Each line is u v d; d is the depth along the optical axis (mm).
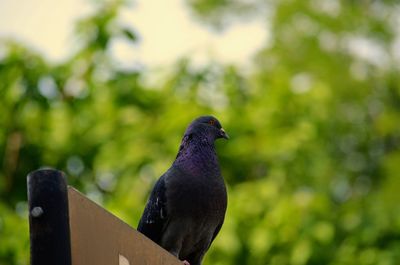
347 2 24656
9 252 12711
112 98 14391
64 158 14070
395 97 23312
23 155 14055
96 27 14617
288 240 13695
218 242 13070
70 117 14141
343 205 17750
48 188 5160
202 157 9047
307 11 23531
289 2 23766
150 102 14656
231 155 14492
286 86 16141
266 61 22734
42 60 14391
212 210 8898
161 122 13961
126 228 5703
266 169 14867
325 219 14242
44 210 5145
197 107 14305
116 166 13656
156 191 8938
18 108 14109
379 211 16375
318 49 23047
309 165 15344
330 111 20500
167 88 14828
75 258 5238
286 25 23469
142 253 5836
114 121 14219
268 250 13555
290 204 13805
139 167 13586
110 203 13109
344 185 20922
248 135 14812
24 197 13922
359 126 22234
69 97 14352
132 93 14516
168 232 8914
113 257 5527
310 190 15477
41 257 5113
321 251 14156
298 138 15086
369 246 15242
